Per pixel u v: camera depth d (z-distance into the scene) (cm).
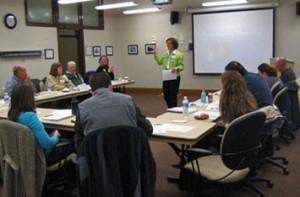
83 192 171
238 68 311
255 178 295
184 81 885
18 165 234
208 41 830
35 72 705
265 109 273
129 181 171
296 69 753
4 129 237
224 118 252
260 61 782
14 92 237
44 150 249
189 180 261
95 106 208
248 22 778
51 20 742
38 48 709
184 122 279
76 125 218
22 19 671
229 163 215
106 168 164
